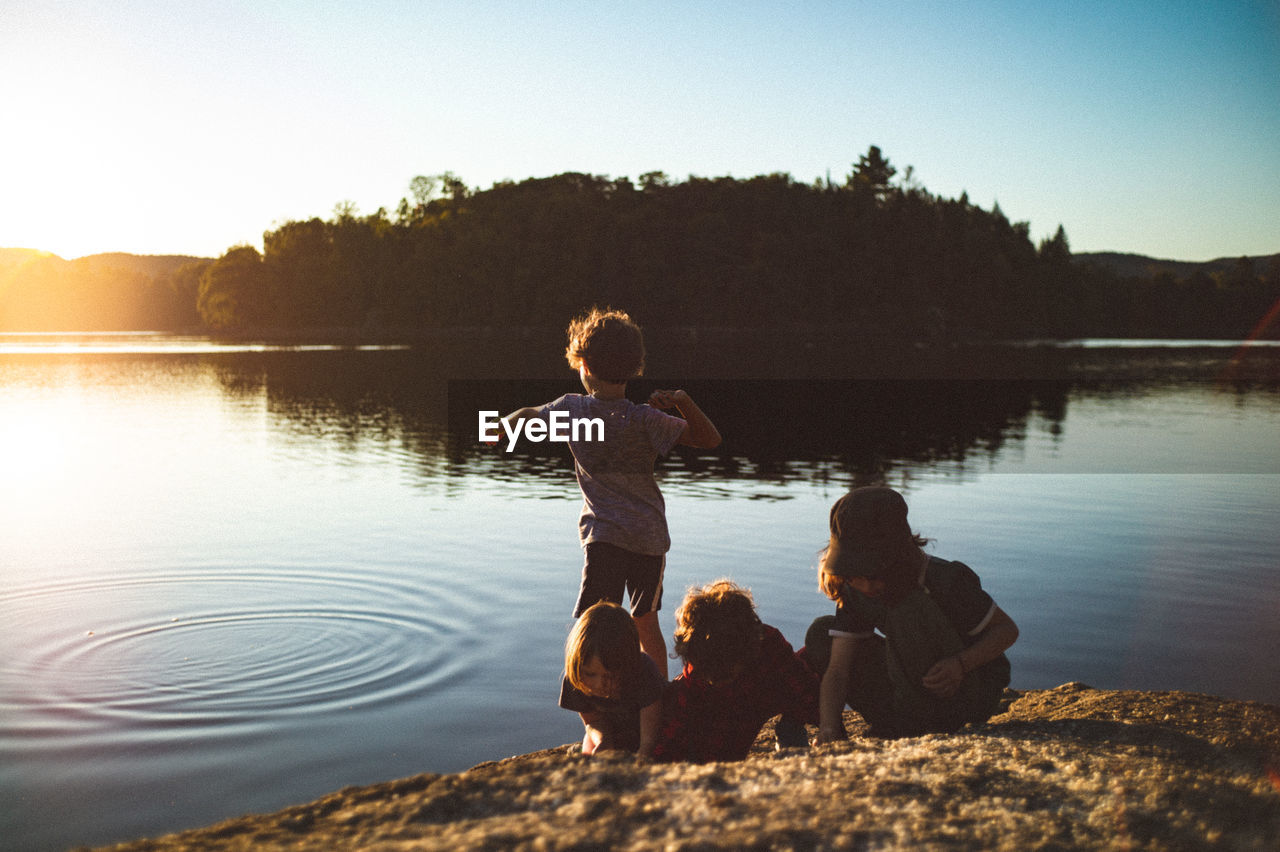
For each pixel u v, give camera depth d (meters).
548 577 6.75
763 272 112.81
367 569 7.00
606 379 3.62
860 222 119.50
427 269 123.94
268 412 22.06
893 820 2.08
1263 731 2.96
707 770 2.42
